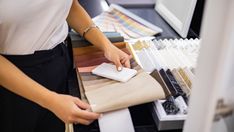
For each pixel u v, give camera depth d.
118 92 0.71
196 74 0.32
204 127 0.33
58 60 0.92
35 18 0.79
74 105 0.67
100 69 0.81
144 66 0.84
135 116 0.74
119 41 0.96
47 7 0.80
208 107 0.32
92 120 0.67
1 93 0.92
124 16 1.27
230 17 0.27
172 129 0.68
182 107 0.68
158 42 1.02
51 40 0.87
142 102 0.68
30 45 0.83
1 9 0.74
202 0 1.08
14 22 0.76
